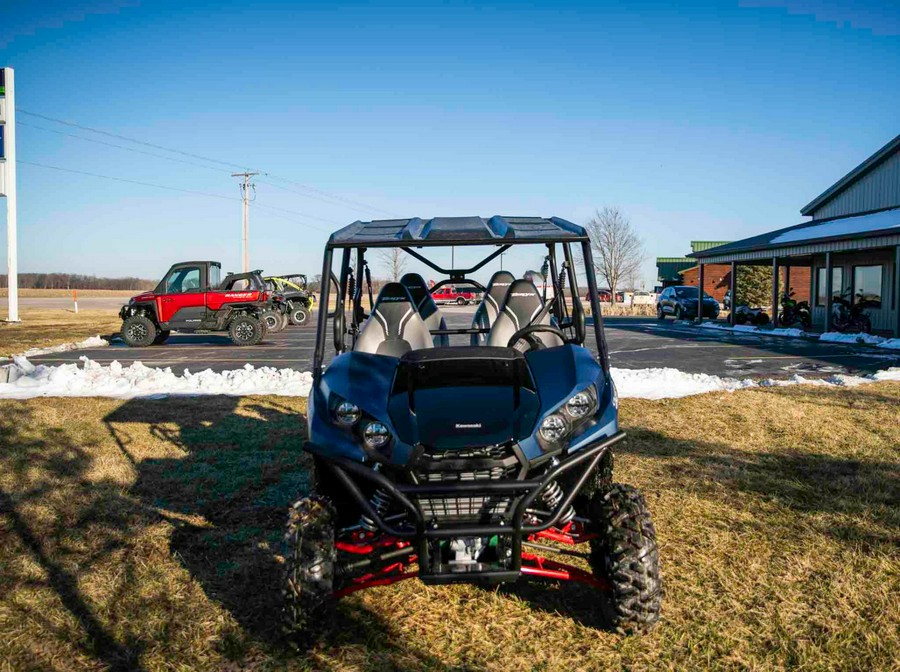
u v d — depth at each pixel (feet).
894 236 60.75
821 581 12.42
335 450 10.44
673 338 68.03
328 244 12.63
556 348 12.93
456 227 13.64
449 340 16.62
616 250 176.86
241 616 11.57
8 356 54.70
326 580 10.02
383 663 10.13
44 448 22.86
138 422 26.99
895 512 15.85
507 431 10.23
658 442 22.76
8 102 87.92
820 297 87.45
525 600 11.98
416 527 9.73
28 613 11.69
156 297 63.16
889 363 45.52
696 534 14.73
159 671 10.02
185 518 16.30
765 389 33.42
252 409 29.68
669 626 10.88
